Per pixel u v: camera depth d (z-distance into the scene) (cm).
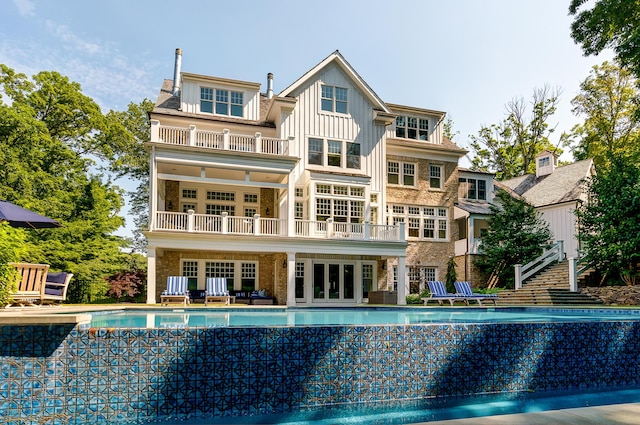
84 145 3362
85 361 586
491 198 3112
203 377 617
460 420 434
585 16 2462
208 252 2370
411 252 2741
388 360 697
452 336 735
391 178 2775
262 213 2531
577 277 2319
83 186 3025
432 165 2898
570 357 796
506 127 4922
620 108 3853
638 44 2208
